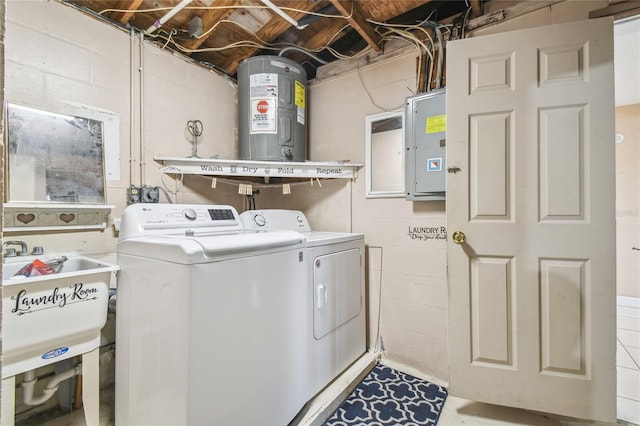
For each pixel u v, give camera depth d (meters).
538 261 1.56
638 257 3.42
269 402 1.36
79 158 1.64
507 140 1.60
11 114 1.42
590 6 1.60
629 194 3.47
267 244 1.37
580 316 1.49
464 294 1.68
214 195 2.43
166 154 2.09
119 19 1.88
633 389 1.89
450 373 1.71
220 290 1.17
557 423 1.59
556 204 1.52
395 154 2.21
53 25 1.59
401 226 2.18
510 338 1.60
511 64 1.59
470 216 1.67
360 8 1.96
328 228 2.56
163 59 2.08
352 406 1.74
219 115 2.46
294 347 1.52
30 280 1.10
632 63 2.52
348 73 2.45
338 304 1.92
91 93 1.73
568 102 1.50
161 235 1.46
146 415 1.23
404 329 2.17
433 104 1.93
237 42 2.29
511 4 1.83
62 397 1.56
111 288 1.70
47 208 1.50
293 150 2.29
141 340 1.27
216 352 1.15
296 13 1.96
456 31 1.95
